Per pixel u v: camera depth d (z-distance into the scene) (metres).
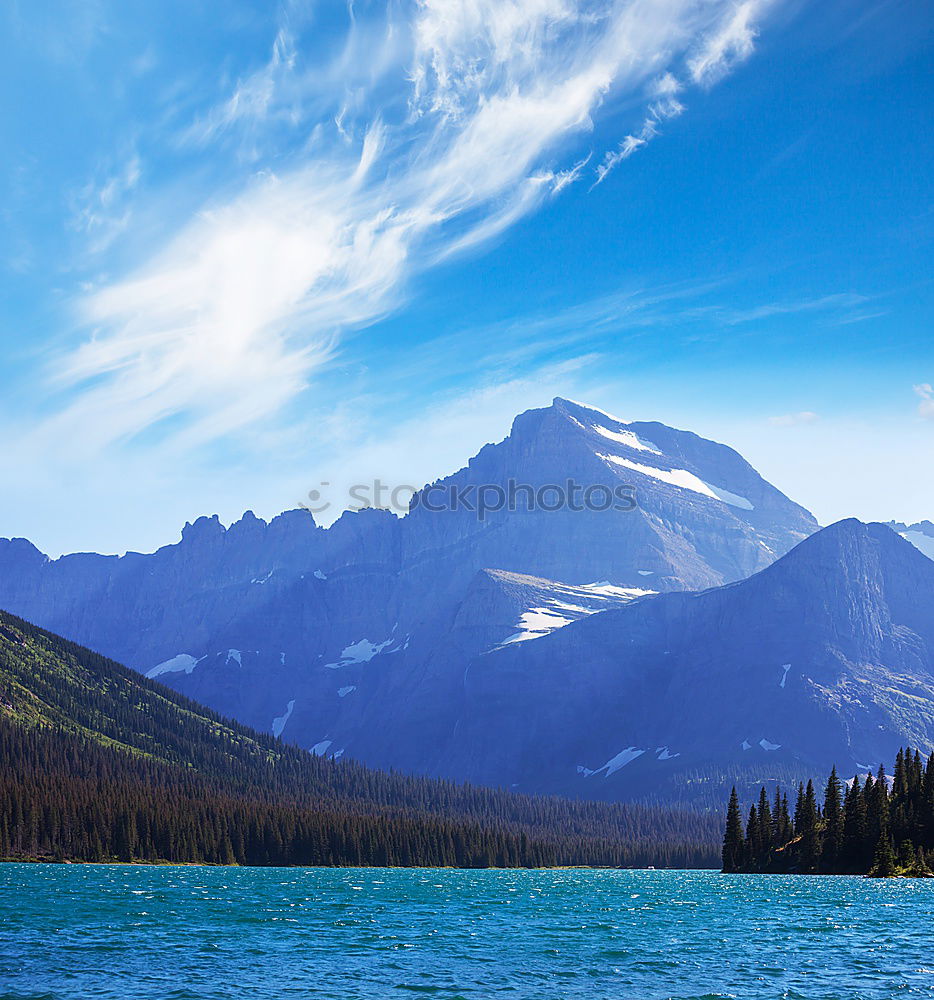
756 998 93.50
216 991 95.69
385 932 137.25
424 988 97.56
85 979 100.75
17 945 119.94
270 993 95.12
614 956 116.25
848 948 121.88
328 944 124.81
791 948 122.06
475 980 101.50
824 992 95.75
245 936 131.00
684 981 101.12
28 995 93.81
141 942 124.06
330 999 92.75
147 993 94.81
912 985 99.00
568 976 103.69
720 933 136.25
